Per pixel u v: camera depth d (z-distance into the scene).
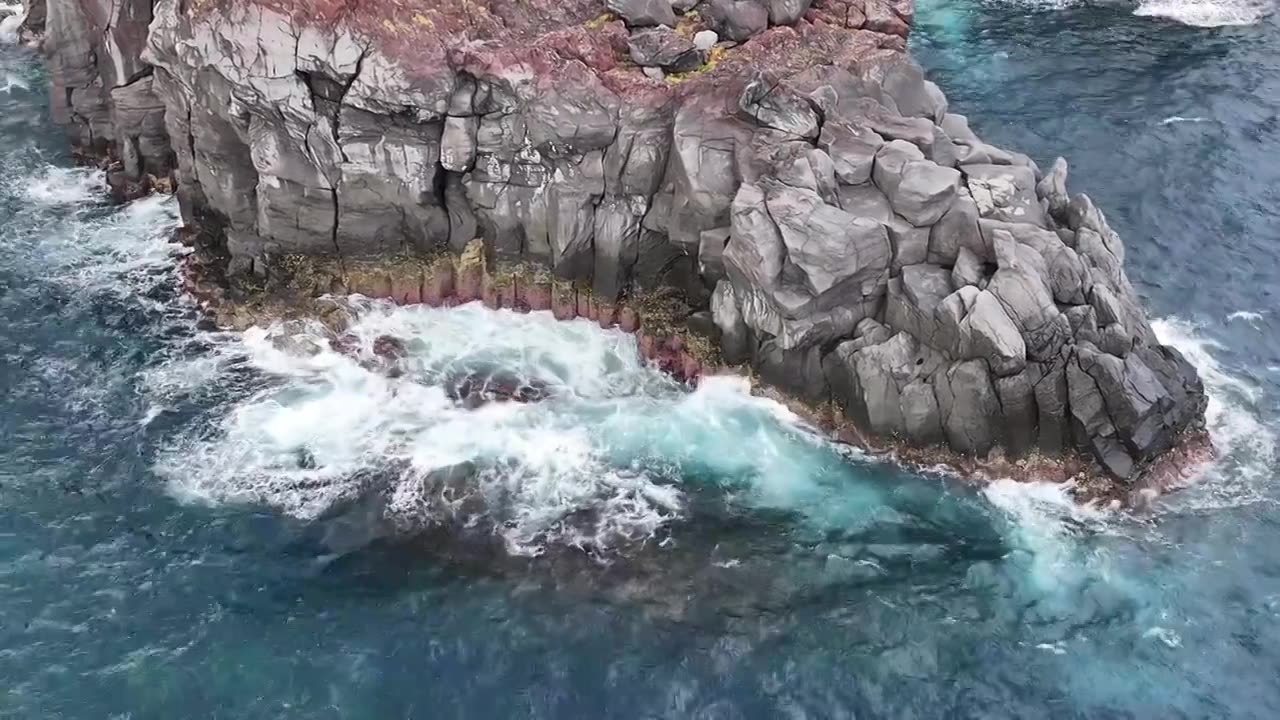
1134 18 72.00
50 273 47.00
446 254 45.44
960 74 65.31
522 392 42.31
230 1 40.91
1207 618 34.94
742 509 38.19
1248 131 59.81
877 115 43.56
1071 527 37.66
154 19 42.97
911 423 39.16
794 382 41.28
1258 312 47.66
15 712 31.06
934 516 38.03
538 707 32.06
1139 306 42.19
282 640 33.50
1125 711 32.47
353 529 36.97
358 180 43.31
